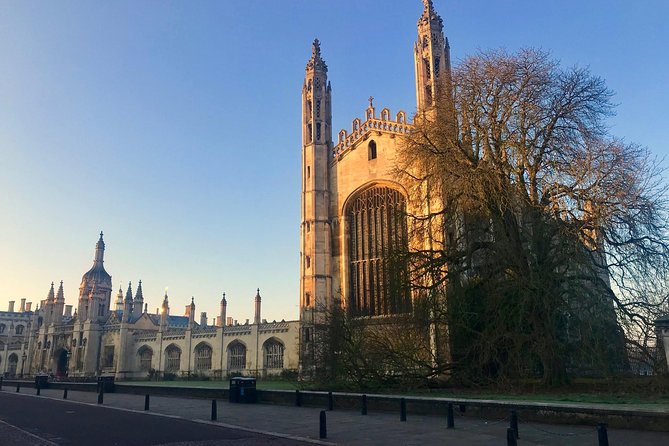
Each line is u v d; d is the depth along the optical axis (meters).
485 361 26.89
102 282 105.38
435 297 30.08
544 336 25.70
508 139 28.84
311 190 58.75
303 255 57.53
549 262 26.23
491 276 28.30
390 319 33.41
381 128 57.88
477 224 30.42
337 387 31.84
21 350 117.56
